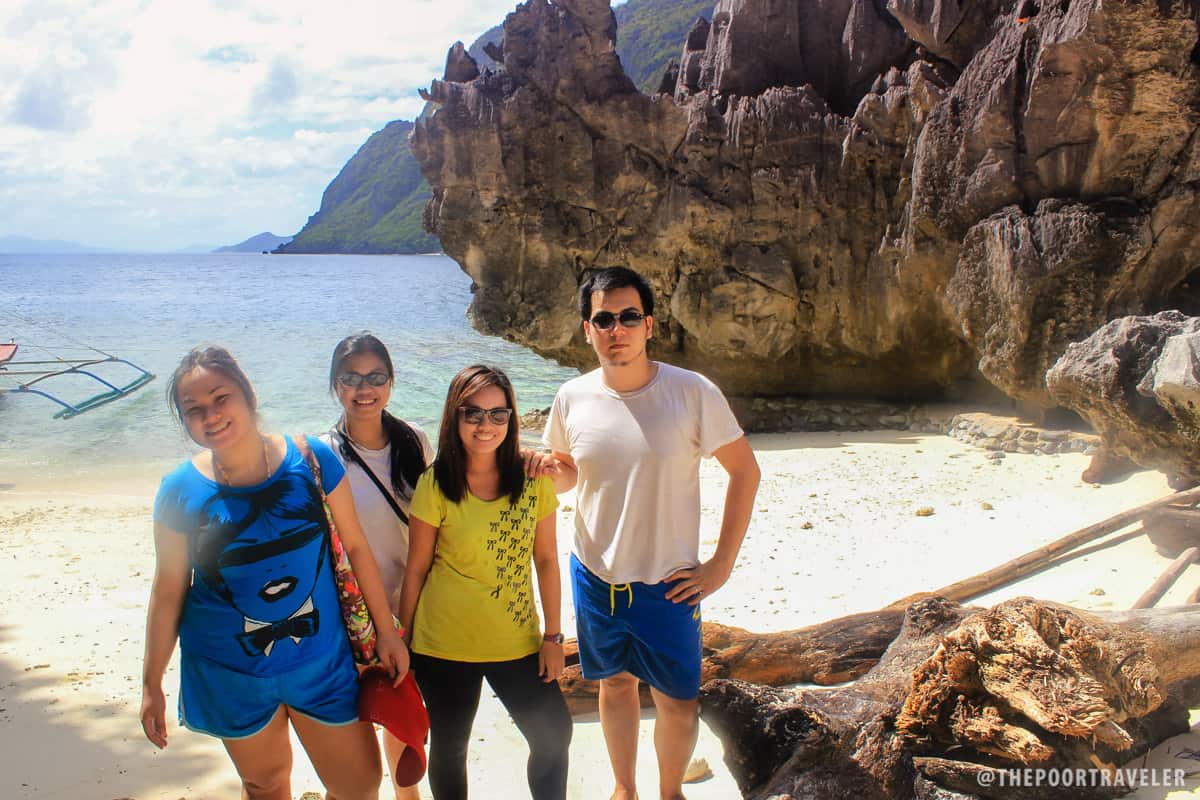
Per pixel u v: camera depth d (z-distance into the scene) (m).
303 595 2.98
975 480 9.88
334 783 3.26
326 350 33.22
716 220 14.37
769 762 3.68
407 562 3.52
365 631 3.21
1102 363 6.83
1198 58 10.06
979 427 12.09
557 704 3.58
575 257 15.23
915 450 11.91
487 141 14.46
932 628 4.43
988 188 11.66
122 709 5.14
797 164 14.01
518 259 15.25
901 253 13.16
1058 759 3.33
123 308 61.50
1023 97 11.38
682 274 14.84
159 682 2.96
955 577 6.81
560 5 14.21
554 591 3.67
